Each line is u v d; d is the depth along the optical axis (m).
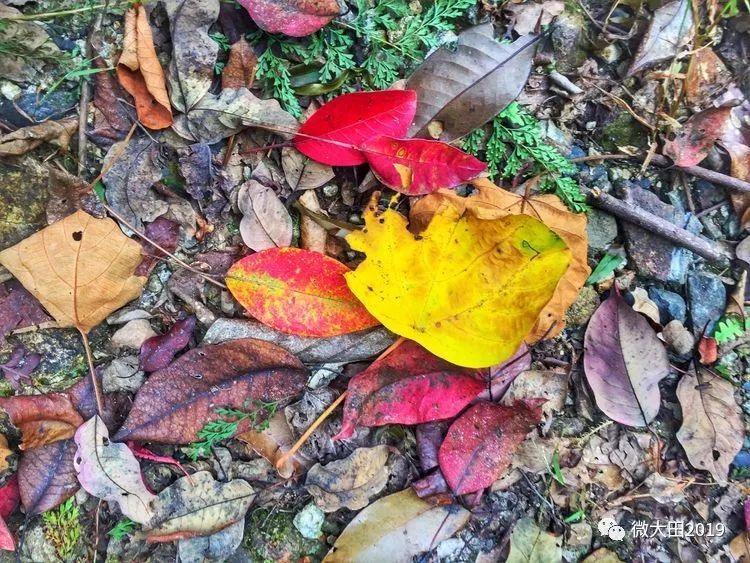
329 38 0.34
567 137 0.37
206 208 0.34
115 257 0.31
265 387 0.32
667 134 0.37
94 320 0.32
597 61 0.37
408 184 0.33
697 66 0.38
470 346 0.31
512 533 0.34
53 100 0.33
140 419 0.31
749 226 0.38
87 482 0.31
